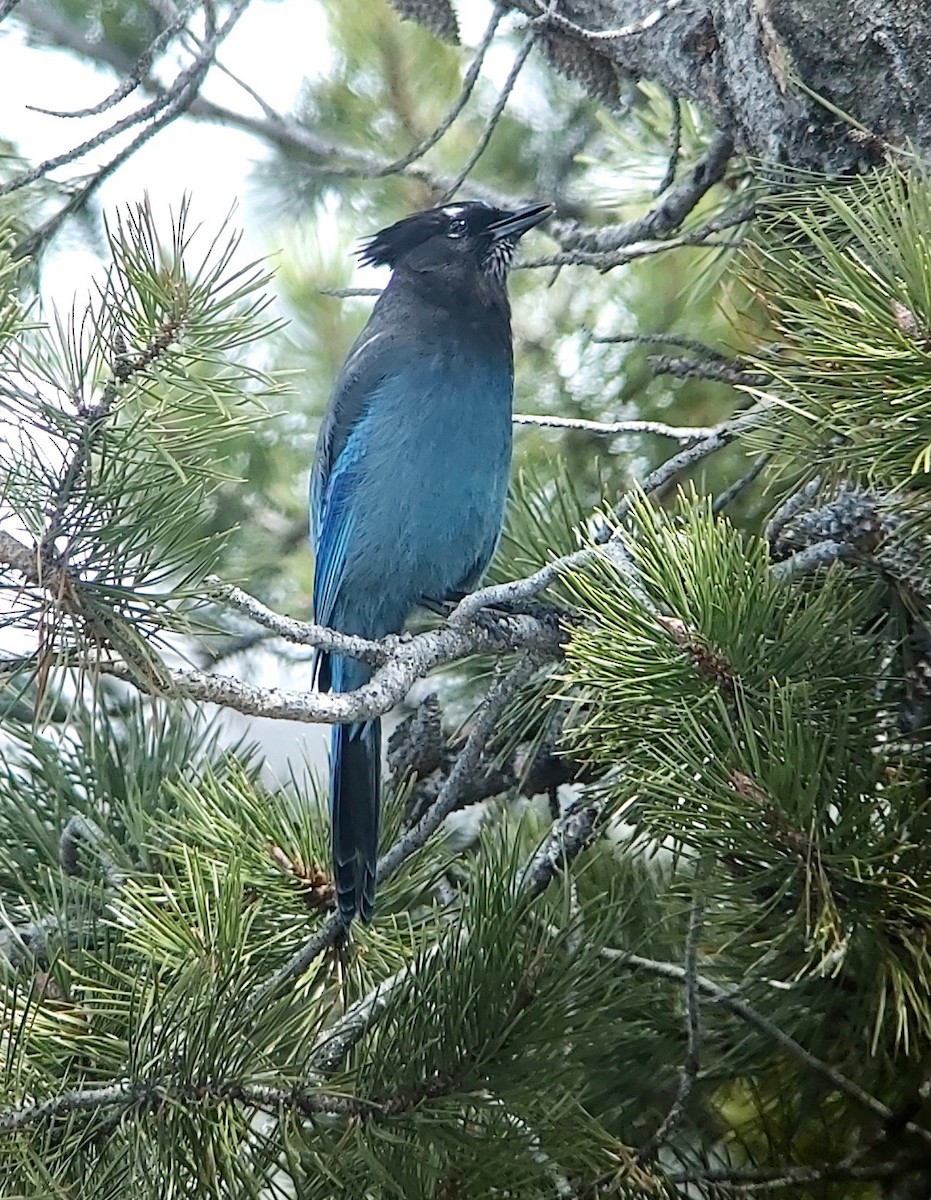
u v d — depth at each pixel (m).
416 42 9.97
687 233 7.79
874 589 5.92
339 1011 5.88
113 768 6.91
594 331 9.59
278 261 10.23
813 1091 6.28
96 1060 4.72
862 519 5.68
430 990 5.04
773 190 6.72
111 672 4.57
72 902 6.16
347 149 9.90
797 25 6.37
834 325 4.51
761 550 5.27
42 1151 4.48
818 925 4.43
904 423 4.44
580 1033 5.08
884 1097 6.34
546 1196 4.96
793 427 5.65
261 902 5.86
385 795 7.15
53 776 6.72
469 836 8.01
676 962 6.36
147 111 6.82
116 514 4.41
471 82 7.21
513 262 8.99
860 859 4.70
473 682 7.84
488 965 5.02
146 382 4.55
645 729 4.95
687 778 4.78
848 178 6.22
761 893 5.10
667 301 9.21
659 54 7.16
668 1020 6.18
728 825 4.72
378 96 10.13
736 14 6.64
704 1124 6.29
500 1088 4.86
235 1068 4.58
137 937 5.30
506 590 6.06
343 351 10.35
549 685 6.71
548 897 5.78
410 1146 4.68
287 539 10.29
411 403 8.30
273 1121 5.07
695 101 7.16
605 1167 5.17
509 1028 4.90
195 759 7.06
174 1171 4.43
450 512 8.35
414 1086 4.88
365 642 5.44
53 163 6.75
